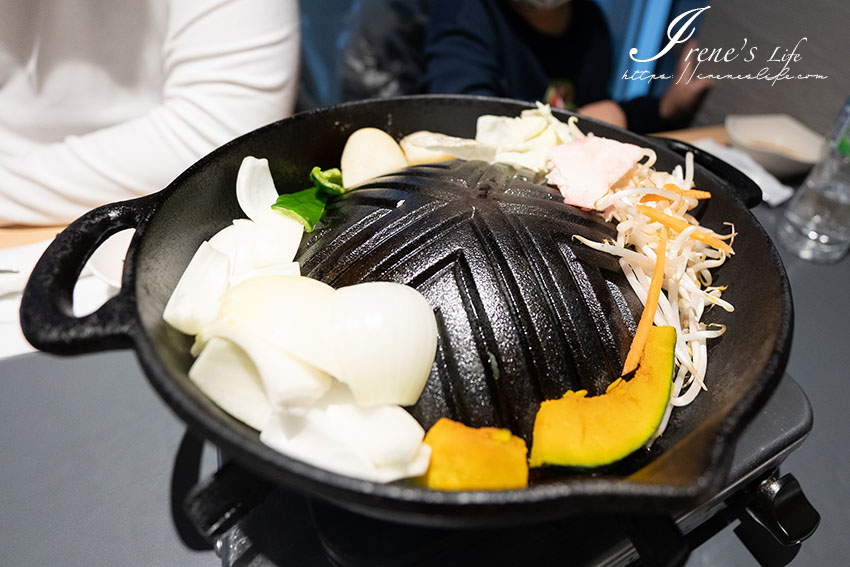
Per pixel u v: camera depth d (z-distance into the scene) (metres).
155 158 0.54
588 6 0.91
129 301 0.27
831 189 0.55
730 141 0.70
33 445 0.37
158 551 0.33
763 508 0.35
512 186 0.36
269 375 0.27
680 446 0.26
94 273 0.43
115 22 0.56
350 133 0.44
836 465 0.40
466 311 0.31
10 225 0.53
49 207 0.52
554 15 0.89
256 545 0.32
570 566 0.31
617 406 0.30
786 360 0.27
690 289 0.35
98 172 0.52
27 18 0.53
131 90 0.61
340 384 0.29
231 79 0.54
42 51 0.55
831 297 0.51
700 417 0.30
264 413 0.29
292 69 0.58
